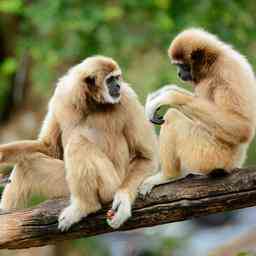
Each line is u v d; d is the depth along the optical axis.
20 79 29.53
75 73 13.14
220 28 25.44
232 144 13.28
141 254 29.16
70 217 12.08
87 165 12.04
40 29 26.61
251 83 13.55
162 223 12.49
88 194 12.11
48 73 26.59
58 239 12.30
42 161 13.50
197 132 13.21
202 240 36.81
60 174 13.45
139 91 26.91
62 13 25.38
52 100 13.34
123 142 13.03
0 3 27.23
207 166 13.09
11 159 13.28
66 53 26.03
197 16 26.03
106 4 27.64
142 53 28.59
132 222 12.30
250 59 25.55
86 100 12.99
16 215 12.14
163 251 28.12
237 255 14.41
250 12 27.73
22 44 26.94
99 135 12.91
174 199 12.36
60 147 13.66
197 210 12.45
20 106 29.94
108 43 26.06
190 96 13.36
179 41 14.32
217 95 13.41
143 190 12.45
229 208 12.59
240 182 12.50
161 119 13.30
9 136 29.39
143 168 12.84
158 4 26.64
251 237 24.62
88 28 25.69
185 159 13.32
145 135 13.05
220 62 13.67
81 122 12.97
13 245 12.09
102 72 12.89
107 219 12.11
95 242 28.75
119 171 12.95
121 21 27.03
